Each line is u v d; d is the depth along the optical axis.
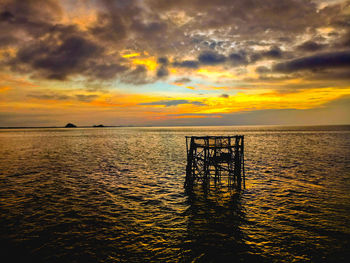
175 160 42.25
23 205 18.31
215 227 14.41
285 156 44.56
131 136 141.62
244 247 12.11
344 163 36.12
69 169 33.62
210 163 23.61
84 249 11.95
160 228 14.32
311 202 18.55
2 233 13.63
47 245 12.33
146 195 20.97
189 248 12.05
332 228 14.02
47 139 113.31
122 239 12.98
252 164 35.97
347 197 19.67
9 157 47.00
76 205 18.38
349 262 10.74
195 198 20.02
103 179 27.23
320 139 91.19
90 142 90.62
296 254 11.43
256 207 17.69
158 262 10.85
